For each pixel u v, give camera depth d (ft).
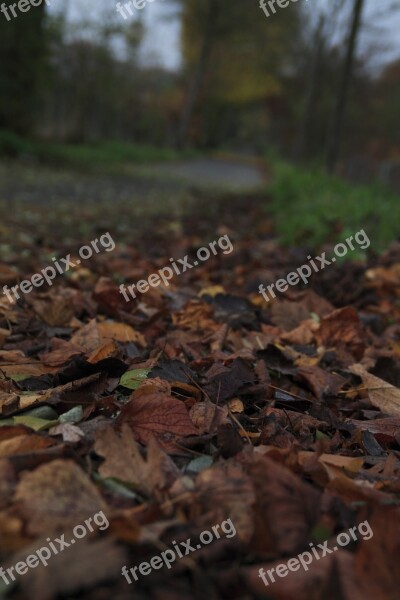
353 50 46.01
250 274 16.31
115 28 101.55
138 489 4.48
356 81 112.88
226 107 205.05
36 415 5.78
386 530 3.59
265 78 139.95
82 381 6.55
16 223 22.38
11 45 61.87
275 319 11.33
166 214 32.14
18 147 59.67
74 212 28.71
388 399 7.79
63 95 115.96
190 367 7.88
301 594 3.27
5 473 4.10
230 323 10.37
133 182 55.26
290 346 9.80
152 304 11.46
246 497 4.22
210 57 142.51
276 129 187.62
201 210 35.53
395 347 10.36
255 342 9.53
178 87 186.50
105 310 10.69
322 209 24.13
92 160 75.36
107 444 4.72
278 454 4.90
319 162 52.49
